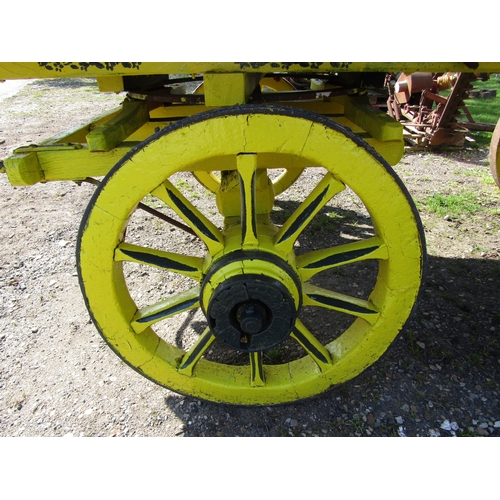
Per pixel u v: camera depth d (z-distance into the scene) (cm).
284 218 329
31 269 282
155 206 360
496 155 277
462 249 292
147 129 202
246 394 169
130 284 265
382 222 133
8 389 196
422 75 480
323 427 175
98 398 191
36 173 143
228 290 134
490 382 191
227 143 121
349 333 166
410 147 508
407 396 185
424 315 229
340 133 120
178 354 171
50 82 1045
